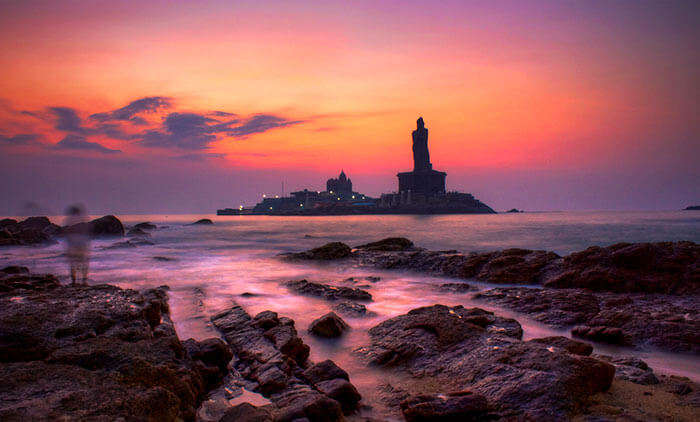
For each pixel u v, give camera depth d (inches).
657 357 285.1
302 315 399.9
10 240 1322.6
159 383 173.9
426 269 711.1
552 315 388.5
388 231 2783.0
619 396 200.2
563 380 196.5
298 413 164.9
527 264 609.3
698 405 187.5
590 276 526.9
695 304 424.8
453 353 260.1
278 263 866.1
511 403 189.2
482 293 489.1
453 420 177.8
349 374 248.2
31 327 224.1
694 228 2960.1
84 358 186.7
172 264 868.0
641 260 520.1
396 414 191.3
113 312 279.4
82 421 130.5
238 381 233.6
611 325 348.8
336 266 810.8
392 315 402.9
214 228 3344.0
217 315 374.9
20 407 135.3
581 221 5177.2
